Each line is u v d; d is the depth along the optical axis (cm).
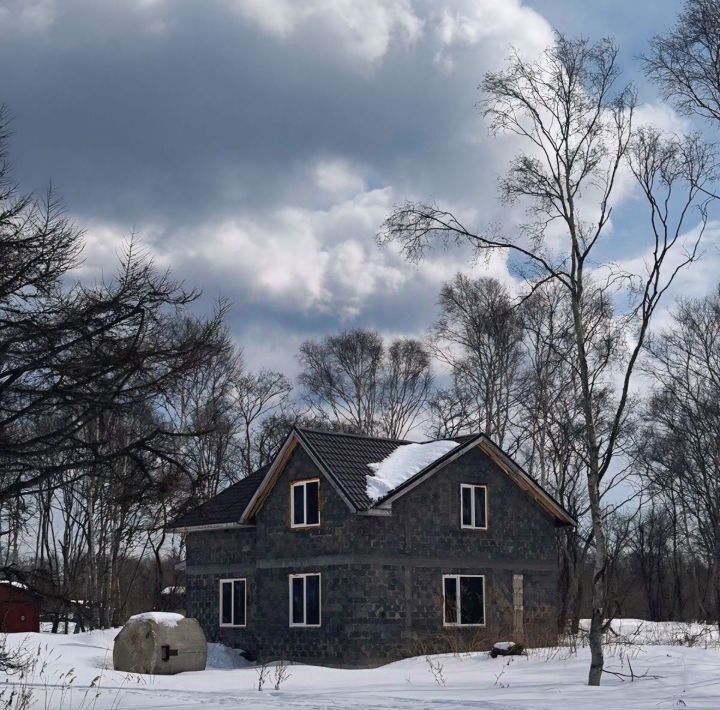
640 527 6197
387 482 3344
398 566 3297
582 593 4503
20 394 1380
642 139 2438
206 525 3678
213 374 5009
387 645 3219
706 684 2139
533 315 4362
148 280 1423
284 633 3425
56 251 1415
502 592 3525
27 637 3434
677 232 2400
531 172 2522
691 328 4828
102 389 1395
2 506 1547
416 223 2530
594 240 2506
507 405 4878
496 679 2417
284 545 3475
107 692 2016
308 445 3409
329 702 1788
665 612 6519
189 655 2908
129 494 1474
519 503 3653
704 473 4891
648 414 4978
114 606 4744
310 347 5941
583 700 1880
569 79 2503
